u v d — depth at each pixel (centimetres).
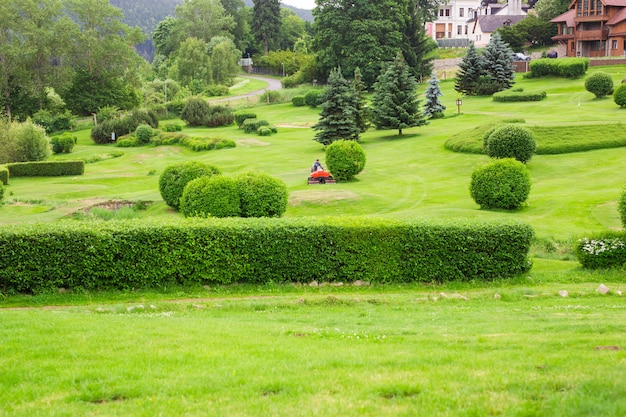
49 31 9388
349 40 9381
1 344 988
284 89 10038
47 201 3816
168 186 3488
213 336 1073
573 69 7712
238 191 2873
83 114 9788
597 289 1656
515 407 683
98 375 834
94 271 1681
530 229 1861
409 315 1383
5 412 709
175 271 1733
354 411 684
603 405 671
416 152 4994
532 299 1597
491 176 3144
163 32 16425
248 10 16762
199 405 718
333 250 1795
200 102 8275
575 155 4216
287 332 1126
